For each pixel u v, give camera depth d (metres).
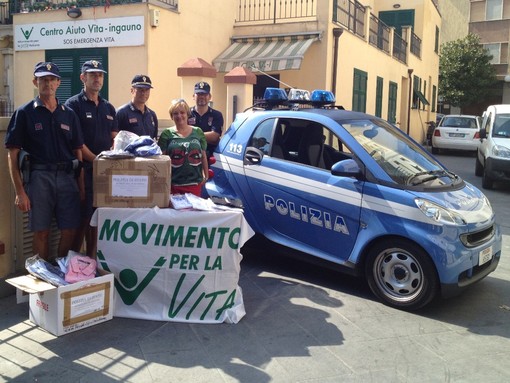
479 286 5.34
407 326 4.32
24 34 11.63
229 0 13.24
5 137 4.57
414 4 23.73
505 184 12.70
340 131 5.12
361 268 4.88
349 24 14.03
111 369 3.52
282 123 5.54
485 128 12.72
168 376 3.45
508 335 4.20
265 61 11.78
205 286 4.25
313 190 5.06
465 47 32.47
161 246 4.20
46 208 4.38
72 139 4.46
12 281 3.94
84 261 4.19
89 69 4.71
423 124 26.00
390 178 4.72
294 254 5.26
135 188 4.18
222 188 5.82
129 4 10.45
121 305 4.30
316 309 4.61
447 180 5.10
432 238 4.37
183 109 4.89
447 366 3.69
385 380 3.49
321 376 3.51
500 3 33.12
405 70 21.47
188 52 11.71
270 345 3.92
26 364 3.56
